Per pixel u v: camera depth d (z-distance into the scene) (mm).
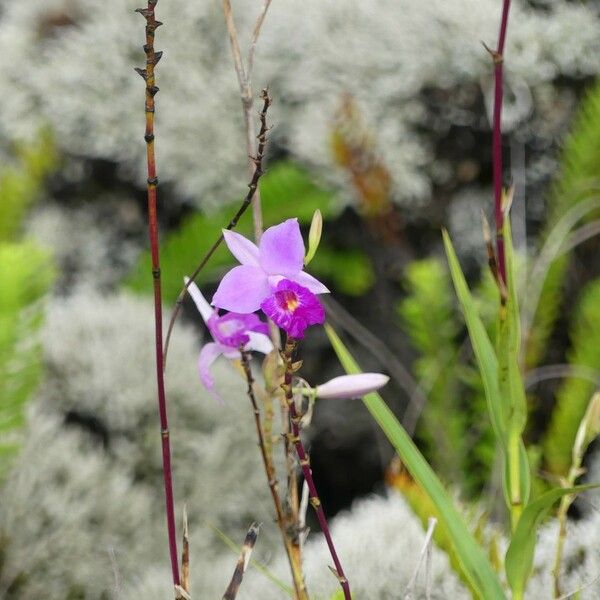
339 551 1792
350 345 2738
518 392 1485
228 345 1462
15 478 2014
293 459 1476
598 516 1830
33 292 1896
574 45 2660
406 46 2766
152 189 1421
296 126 2908
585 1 2730
